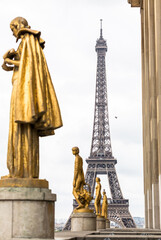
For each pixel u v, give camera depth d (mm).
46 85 15664
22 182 14352
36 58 15266
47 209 14359
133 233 29812
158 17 59438
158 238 21609
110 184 192000
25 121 14422
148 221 81125
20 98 14547
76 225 36188
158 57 58062
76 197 36906
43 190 14492
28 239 13562
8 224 13789
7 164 14914
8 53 15797
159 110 56469
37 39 15984
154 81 66500
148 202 79812
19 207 13852
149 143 76438
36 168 15094
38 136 15516
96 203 51688
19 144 14820
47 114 15414
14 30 16406
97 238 21250
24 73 14898
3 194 13875
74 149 36469
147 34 80438
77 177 36781
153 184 65500
